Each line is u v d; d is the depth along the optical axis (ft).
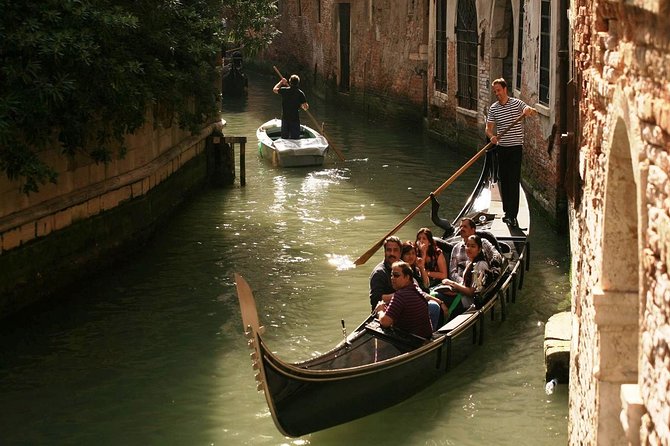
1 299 32.24
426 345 27.50
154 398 27.86
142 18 40.37
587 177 18.78
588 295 18.10
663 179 10.10
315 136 67.36
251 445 25.08
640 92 11.13
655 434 10.86
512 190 39.93
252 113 94.99
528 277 38.40
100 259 39.17
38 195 34.22
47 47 30.42
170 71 42.93
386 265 30.83
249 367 30.01
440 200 53.62
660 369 10.52
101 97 36.06
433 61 75.51
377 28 90.27
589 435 17.30
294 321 33.99
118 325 33.53
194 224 47.85
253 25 51.37
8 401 27.61
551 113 45.93
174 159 49.19
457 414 26.76
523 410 26.86
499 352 30.91
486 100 62.85
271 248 43.32
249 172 61.98
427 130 77.46
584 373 18.80
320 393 24.85
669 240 9.80
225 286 37.86
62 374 29.45
